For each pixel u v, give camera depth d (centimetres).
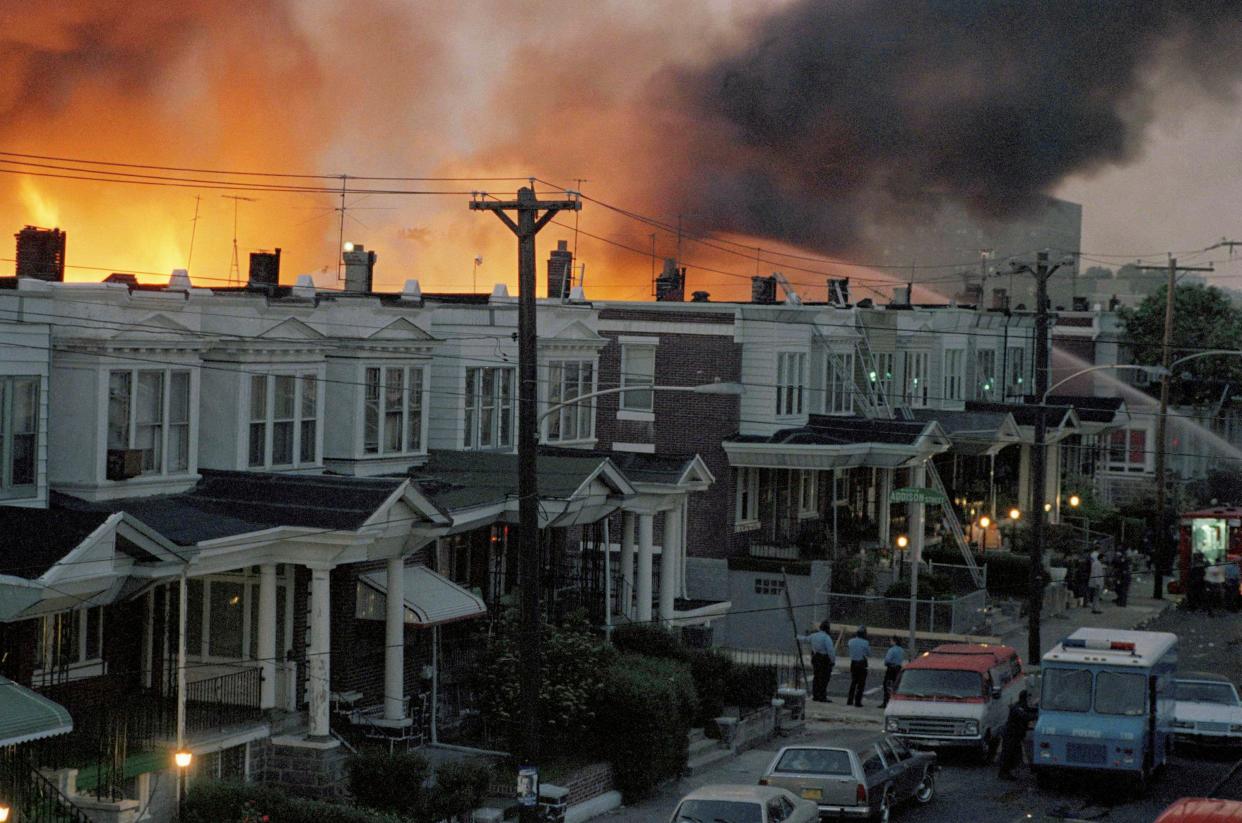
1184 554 7169
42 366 3186
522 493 3128
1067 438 8569
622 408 5969
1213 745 4128
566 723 3591
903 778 3391
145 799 2973
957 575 6159
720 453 5850
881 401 7062
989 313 8281
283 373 3856
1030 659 5444
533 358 3152
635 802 3588
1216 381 9981
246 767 3222
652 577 5497
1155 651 3800
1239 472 10831
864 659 4744
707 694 4203
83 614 3206
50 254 3969
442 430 4675
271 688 3381
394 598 3603
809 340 6150
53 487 3309
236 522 3309
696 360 5919
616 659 3834
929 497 5356
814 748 3266
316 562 3341
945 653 4300
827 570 5825
